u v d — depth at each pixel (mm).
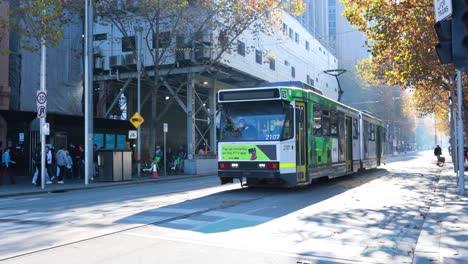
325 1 100500
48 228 8539
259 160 13945
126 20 29422
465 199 13352
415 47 17047
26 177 24688
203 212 10531
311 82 53062
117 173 22547
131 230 8352
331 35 99562
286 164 13836
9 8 22531
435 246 7430
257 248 7145
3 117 23641
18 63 25594
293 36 46844
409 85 23172
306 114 14984
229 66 31938
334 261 6453
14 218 9891
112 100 35438
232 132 14562
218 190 16094
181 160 31359
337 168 17984
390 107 76688
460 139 14797
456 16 5324
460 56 5293
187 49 27625
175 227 8719
